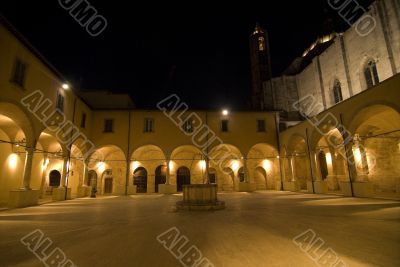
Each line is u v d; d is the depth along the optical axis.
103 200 20.20
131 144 27.70
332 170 26.59
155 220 9.98
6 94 13.76
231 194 24.25
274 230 7.88
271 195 22.19
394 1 22.75
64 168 21.36
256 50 49.28
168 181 27.44
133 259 5.43
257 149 31.83
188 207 12.65
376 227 8.08
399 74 14.28
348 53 28.78
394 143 21.75
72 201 19.64
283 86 40.50
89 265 5.13
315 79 34.81
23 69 15.49
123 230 8.23
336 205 13.72
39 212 12.97
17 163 19.64
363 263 4.99
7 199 18.36
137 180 29.72
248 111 30.09
